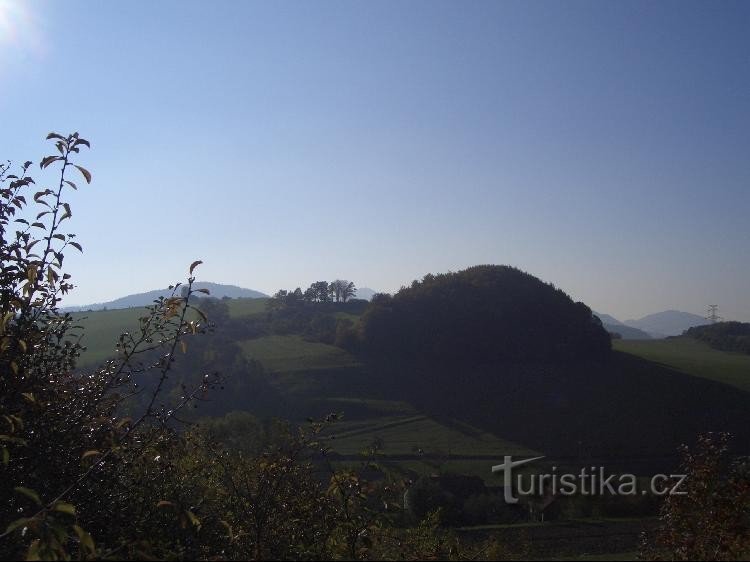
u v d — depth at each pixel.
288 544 5.18
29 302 5.62
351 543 4.87
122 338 5.73
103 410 5.68
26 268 5.31
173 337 5.56
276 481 5.59
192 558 4.69
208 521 5.31
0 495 5.02
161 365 5.52
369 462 5.86
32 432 5.25
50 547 2.99
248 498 5.54
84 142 5.53
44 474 5.18
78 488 5.16
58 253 5.53
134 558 4.14
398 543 5.27
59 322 5.99
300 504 5.48
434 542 5.39
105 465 5.31
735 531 5.16
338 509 5.32
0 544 4.52
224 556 4.66
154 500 5.36
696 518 5.43
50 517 3.11
